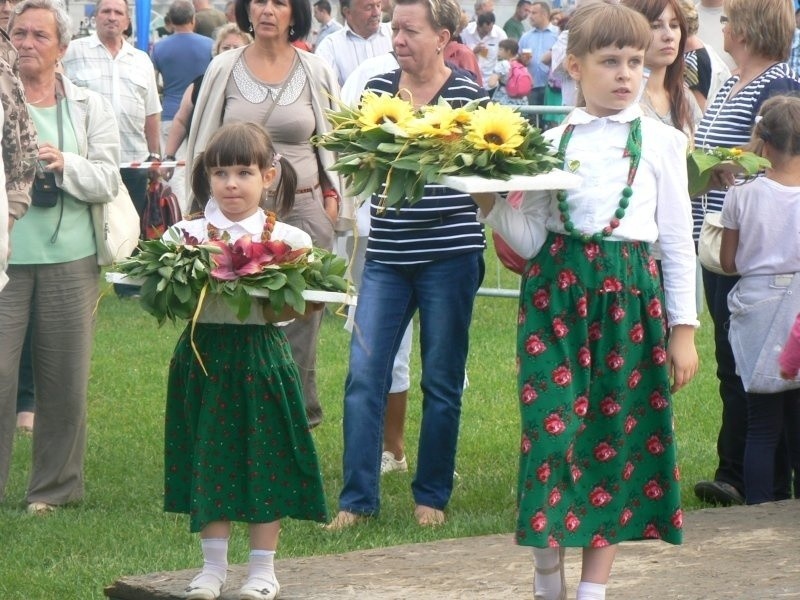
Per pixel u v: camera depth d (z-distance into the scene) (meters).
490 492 12.24
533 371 7.55
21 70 11.55
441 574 8.91
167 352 18.58
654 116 10.89
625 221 7.63
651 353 7.71
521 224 7.62
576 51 7.73
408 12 10.74
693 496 12.09
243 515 8.27
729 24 11.75
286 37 12.52
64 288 11.65
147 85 20.14
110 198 11.70
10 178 10.23
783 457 11.67
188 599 8.26
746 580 8.73
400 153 7.57
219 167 8.52
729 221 10.98
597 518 7.57
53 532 11.10
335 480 12.73
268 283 8.01
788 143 10.77
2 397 11.79
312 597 8.40
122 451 13.80
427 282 10.89
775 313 10.80
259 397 8.24
